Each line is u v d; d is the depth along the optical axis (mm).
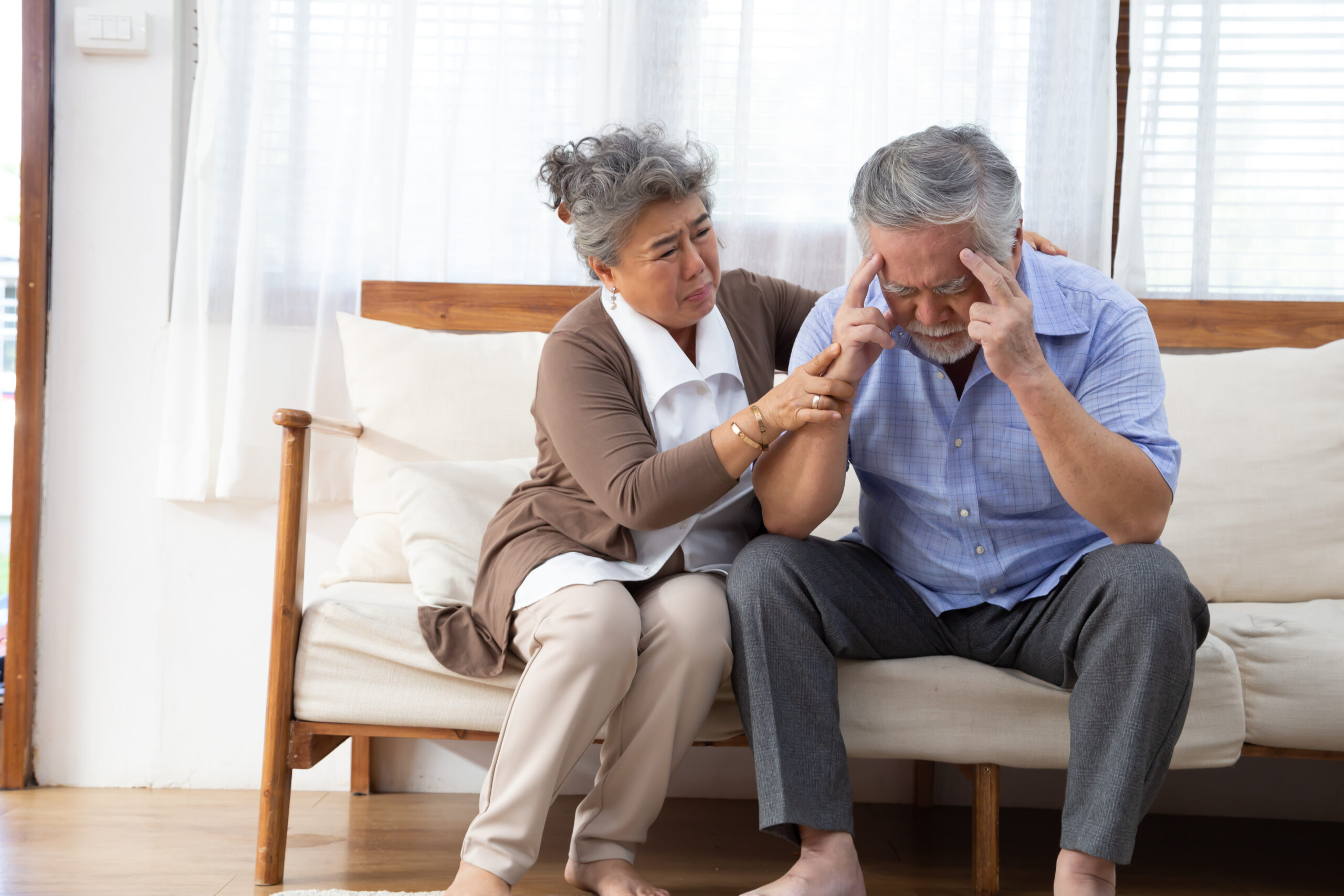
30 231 2041
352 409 2057
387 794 2027
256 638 2061
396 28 2055
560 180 1414
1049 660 1277
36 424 2047
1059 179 2002
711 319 1464
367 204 2066
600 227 1325
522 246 2092
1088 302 1270
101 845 1657
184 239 2010
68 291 2066
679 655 1270
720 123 2039
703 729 1378
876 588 1345
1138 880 1571
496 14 2080
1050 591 1278
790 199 2047
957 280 1111
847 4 2025
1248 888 1536
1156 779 1150
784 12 2039
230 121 2029
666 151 1355
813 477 1271
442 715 1404
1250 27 2012
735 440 1247
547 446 1464
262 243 2016
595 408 1338
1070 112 1995
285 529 1440
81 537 2061
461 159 2096
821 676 1248
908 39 2021
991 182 1104
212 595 2061
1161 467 1161
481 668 1369
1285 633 1402
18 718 2031
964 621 1359
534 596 1302
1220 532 1750
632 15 2010
